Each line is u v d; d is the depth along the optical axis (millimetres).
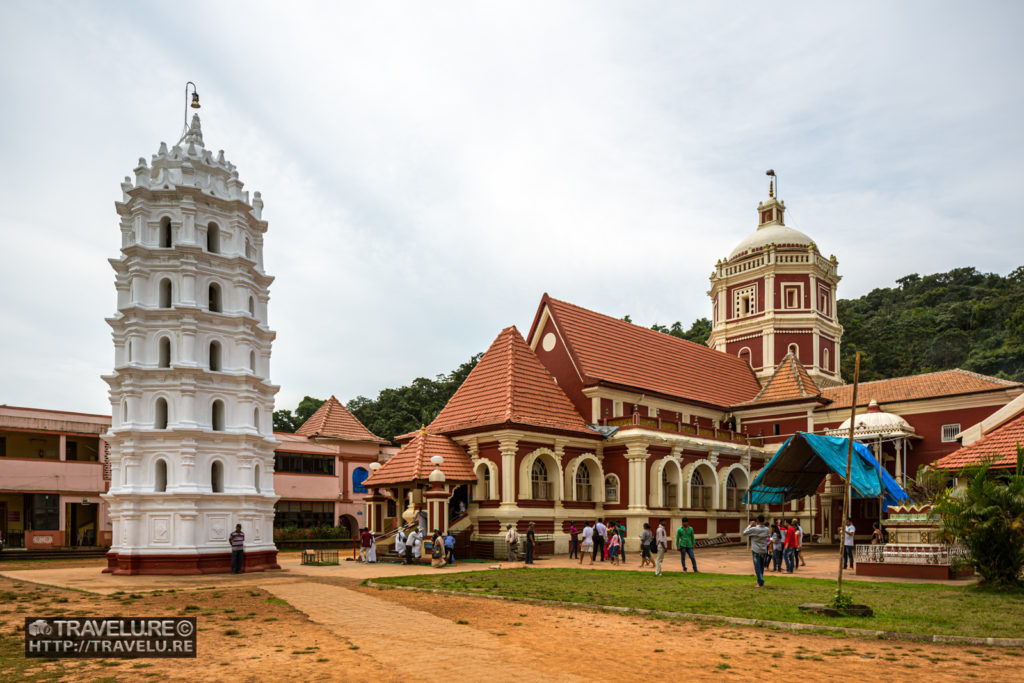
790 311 55344
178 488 26859
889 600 16969
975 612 15062
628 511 36875
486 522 34500
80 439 46812
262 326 31531
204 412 28219
